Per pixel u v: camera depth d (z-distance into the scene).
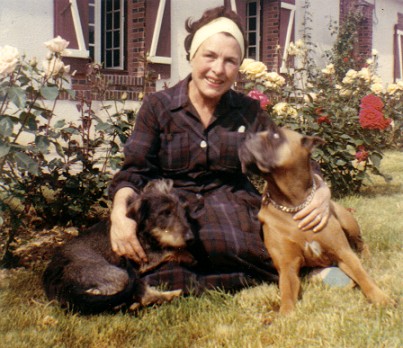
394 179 7.28
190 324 2.86
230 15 3.48
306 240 3.21
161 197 3.38
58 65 4.25
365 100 6.31
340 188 6.32
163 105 3.57
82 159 4.80
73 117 7.62
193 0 10.39
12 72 3.89
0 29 7.30
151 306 3.15
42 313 2.99
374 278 3.41
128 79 8.96
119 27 10.15
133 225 3.22
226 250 3.35
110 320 2.95
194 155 3.59
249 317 2.93
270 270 3.51
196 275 3.38
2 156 3.85
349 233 3.74
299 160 3.14
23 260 3.95
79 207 4.72
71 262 3.24
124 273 3.14
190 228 3.37
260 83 6.64
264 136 3.14
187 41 3.56
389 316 2.79
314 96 7.53
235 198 3.65
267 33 13.15
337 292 3.18
